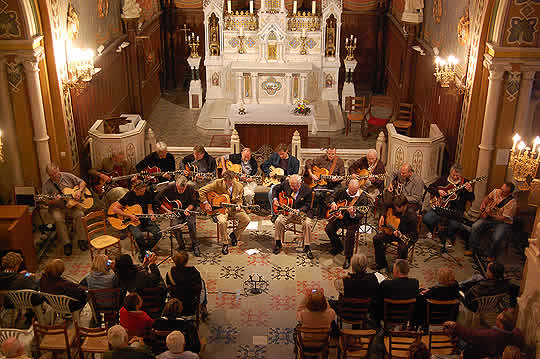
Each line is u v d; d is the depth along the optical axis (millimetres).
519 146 9281
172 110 19203
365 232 10852
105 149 12328
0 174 11086
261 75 17469
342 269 9859
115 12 16016
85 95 12930
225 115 17219
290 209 9977
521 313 7039
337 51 18016
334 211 9828
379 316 7789
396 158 12578
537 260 6836
